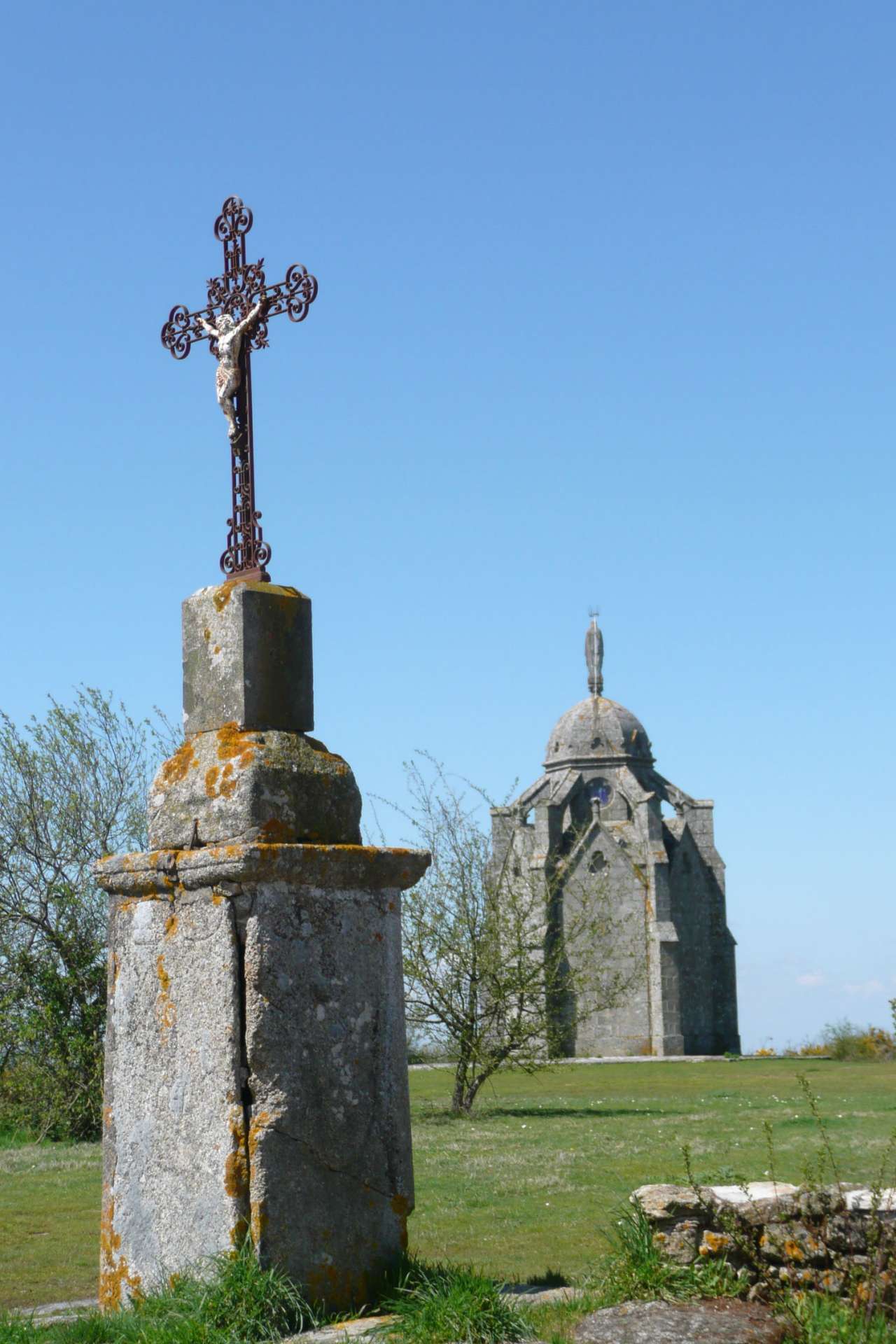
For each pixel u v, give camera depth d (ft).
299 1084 26.25
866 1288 25.38
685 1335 23.41
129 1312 25.53
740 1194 28.55
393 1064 27.73
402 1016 28.22
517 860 103.71
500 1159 63.16
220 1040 26.12
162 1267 26.58
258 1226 25.35
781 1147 62.18
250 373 30.48
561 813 216.54
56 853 82.02
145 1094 27.45
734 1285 26.89
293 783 27.55
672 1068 164.45
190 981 26.84
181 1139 26.58
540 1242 41.39
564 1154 64.28
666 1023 207.41
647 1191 28.68
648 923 210.38
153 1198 26.96
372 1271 26.63
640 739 227.20
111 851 82.84
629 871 212.23
